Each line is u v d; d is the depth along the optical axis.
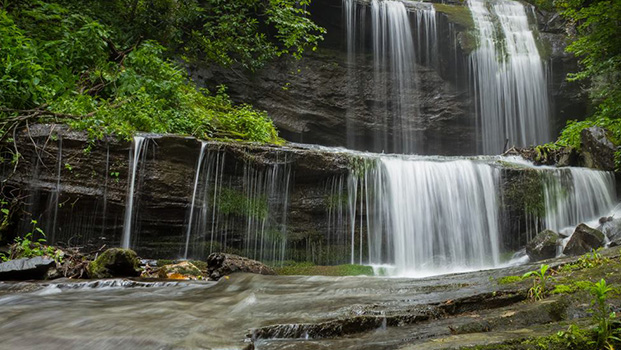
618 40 14.38
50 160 8.13
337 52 19.47
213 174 9.06
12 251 7.21
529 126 18.80
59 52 10.16
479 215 10.45
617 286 3.31
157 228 8.62
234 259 6.99
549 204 10.74
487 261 10.27
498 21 20.09
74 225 8.16
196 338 3.15
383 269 9.39
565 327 2.73
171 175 8.71
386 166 10.16
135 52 11.12
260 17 17.64
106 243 8.28
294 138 18.14
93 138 8.30
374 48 19.38
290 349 3.01
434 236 10.16
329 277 5.96
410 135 19.41
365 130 19.06
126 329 3.38
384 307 3.75
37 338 3.21
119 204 8.36
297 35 15.62
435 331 3.11
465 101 19.44
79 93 9.85
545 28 20.84
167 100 10.98
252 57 17.53
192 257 8.78
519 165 11.18
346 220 9.77
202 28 16.08
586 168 11.40
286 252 9.39
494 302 3.69
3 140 7.98
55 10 10.91
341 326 3.33
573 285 3.56
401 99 19.52
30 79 8.78
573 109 19.00
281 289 5.09
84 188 8.19
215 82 16.56
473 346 2.54
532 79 18.94
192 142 8.92
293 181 9.62
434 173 10.39
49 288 5.34
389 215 9.98
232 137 11.71
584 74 15.23
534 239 9.55
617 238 8.74
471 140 19.48
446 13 19.70
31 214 7.96
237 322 3.57
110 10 13.98
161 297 4.80
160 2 14.65
